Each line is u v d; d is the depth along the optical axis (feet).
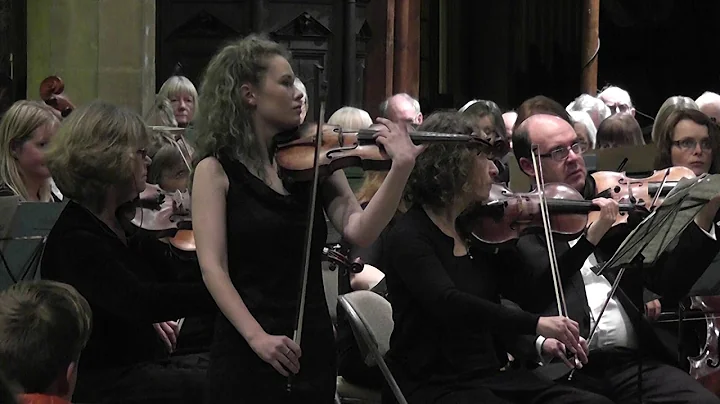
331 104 89.35
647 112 129.18
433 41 118.52
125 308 26.50
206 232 23.67
